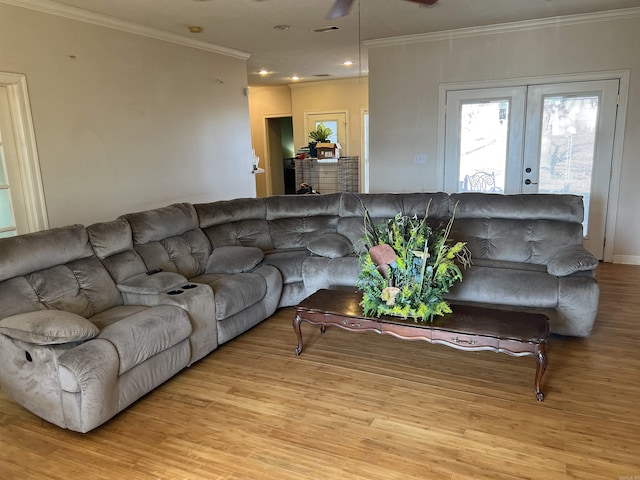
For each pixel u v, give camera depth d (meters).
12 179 3.82
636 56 4.81
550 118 5.28
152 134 5.07
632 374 2.84
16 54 3.69
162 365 2.78
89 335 2.41
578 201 3.80
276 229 4.59
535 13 4.74
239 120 6.56
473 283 3.38
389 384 2.83
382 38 5.70
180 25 4.84
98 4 4.02
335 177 9.39
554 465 2.07
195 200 5.79
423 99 5.76
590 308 3.14
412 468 2.08
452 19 4.89
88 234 3.15
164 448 2.27
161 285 3.11
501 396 2.65
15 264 2.65
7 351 2.51
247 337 3.58
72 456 2.23
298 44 5.94
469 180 5.77
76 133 4.21
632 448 2.17
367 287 2.98
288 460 2.16
